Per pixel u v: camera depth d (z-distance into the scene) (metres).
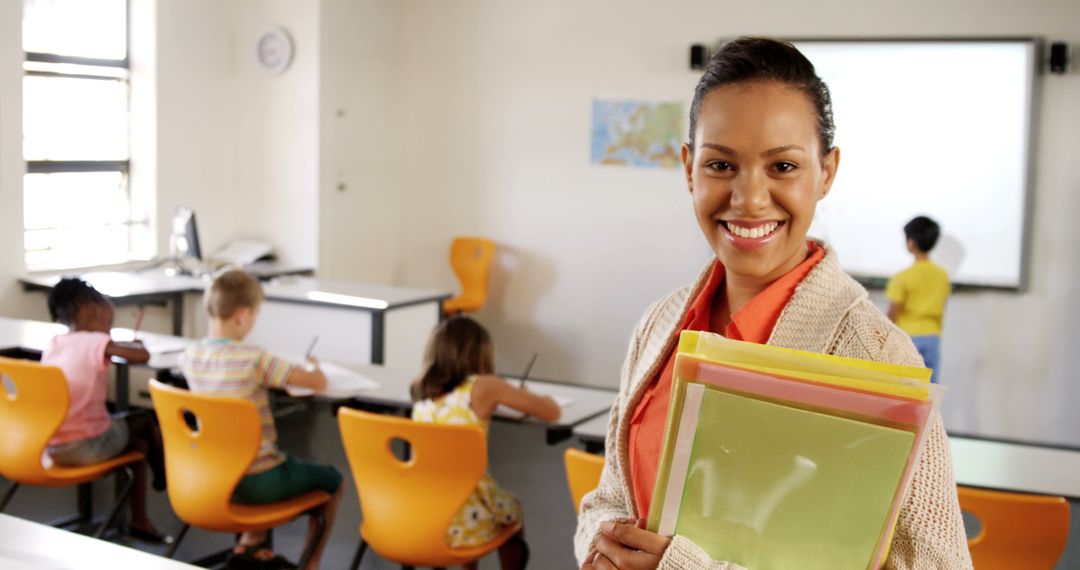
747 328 1.00
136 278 5.96
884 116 6.19
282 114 6.73
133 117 6.39
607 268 6.91
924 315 5.48
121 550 1.39
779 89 0.94
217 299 3.43
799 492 0.84
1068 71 5.84
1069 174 5.88
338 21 6.73
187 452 3.13
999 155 5.98
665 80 6.64
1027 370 6.02
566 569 3.77
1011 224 5.99
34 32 5.83
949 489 0.88
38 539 1.42
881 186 6.24
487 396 3.14
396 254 7.46
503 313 7.23
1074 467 3.10
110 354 3.67
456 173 7.29
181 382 3.92
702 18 6.52
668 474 0.89
